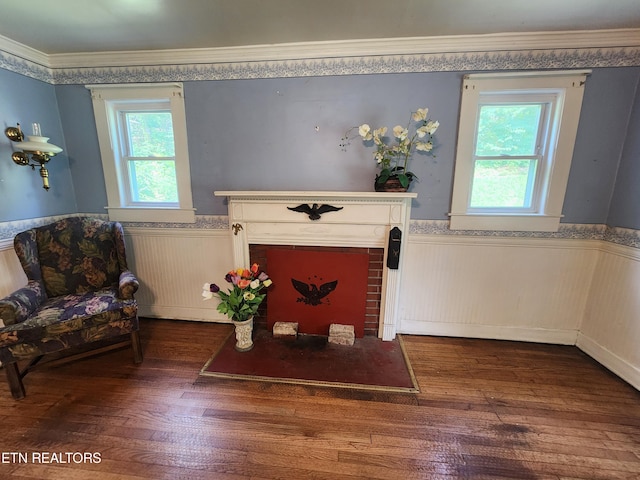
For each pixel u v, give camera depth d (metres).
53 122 2.30
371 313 2.33
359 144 2.15
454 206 2.15
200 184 2.36
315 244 2.22
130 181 2.48
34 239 1.97
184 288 2.57
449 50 1.95
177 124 2.26
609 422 1.52
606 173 1.98
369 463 1.30
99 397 1.68
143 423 1.50
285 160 2.24
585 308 2.16
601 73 1.86
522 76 1.91
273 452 1.35
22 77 2.06
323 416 1.56
